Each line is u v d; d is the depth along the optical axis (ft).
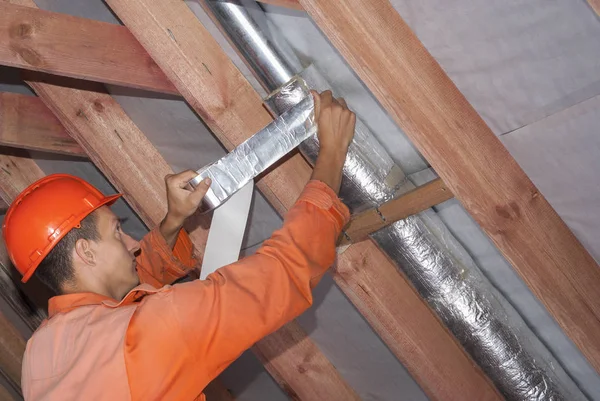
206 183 5.74
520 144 5.72
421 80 5.36
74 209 5.33
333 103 5.56
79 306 5.12
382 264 7.09
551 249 5.75
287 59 6.54
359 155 6.46
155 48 6.34
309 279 4.99
